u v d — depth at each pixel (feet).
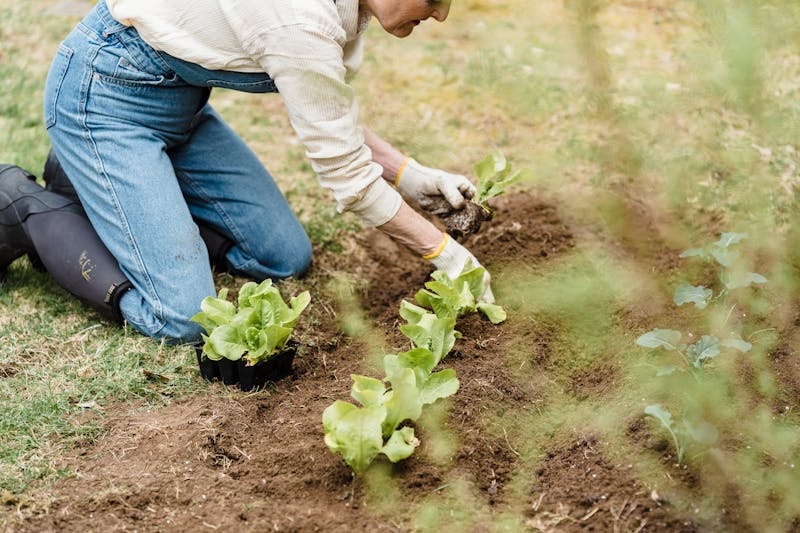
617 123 7.47
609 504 7.13
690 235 10.68
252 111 14.14
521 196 11.93
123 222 9.32
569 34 6.84
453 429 7.91
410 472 7.47
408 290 10.61
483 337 9.29
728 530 6.77
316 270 10.94
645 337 7.82
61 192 10.46
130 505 7.24
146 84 9.21
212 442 7.91
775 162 11.23
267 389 8.79
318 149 8.54
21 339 9.49
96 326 9.77
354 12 8.44
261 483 7.47
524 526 7.07
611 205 9.68
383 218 8.98
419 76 14.39
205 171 10.34
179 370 9.09
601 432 7.90
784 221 10.48
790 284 9.46
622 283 10.00
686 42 14.46
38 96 14.23
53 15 16.46
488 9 15.80
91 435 8.11
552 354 9.14
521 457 7.85
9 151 12.75
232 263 10.66
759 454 7.31
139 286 9.45
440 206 10.02
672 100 11.84
